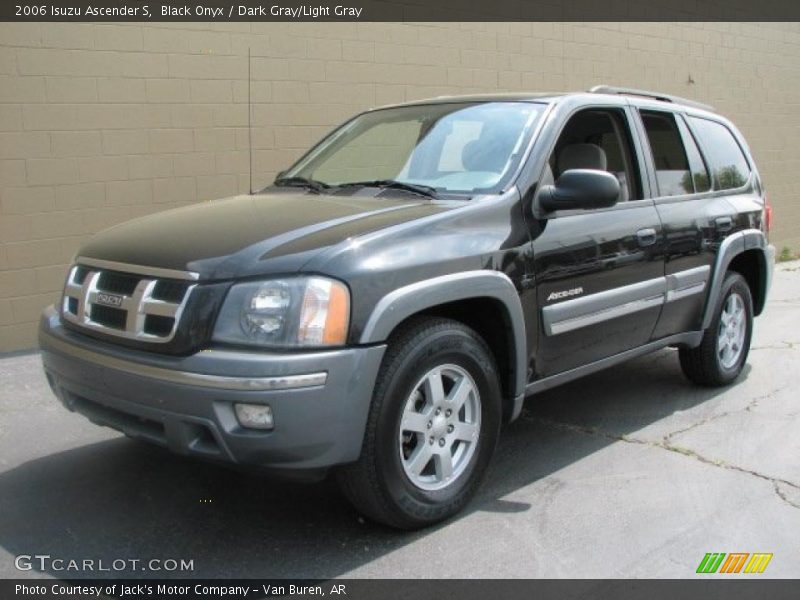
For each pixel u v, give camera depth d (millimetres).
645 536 3719
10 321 6508
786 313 8805
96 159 6738
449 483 3770
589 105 4738
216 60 7266
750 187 6199
